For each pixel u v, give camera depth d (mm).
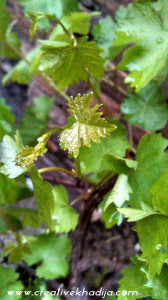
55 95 446
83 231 314
